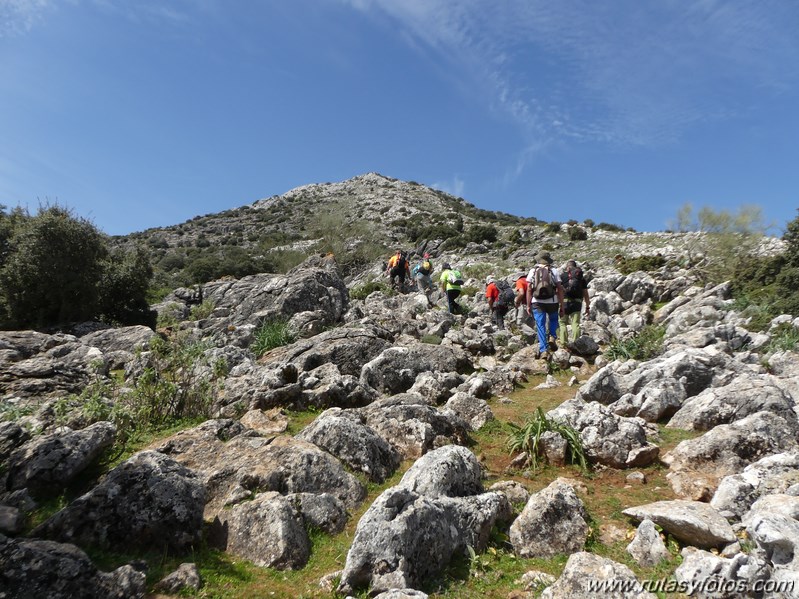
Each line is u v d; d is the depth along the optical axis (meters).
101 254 20.56
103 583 3.62
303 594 3.93
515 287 17.80
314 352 11.20
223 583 4.00
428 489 4.91
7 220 21.17
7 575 3.44
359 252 40.69
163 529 4.38
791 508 4.02
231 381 9.12
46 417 6.80
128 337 14.30
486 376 9.78
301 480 5.26
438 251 46.72
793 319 11.36
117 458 6.11
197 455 6.00
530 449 6.40
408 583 3.89
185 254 72.19
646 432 6.91
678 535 4.38
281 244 72.19
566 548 4.50
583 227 45.75
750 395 6.81
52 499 5.12
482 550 4.52
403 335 14.12
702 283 17.31
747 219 21.22
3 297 18.41
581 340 12.39
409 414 7.04
